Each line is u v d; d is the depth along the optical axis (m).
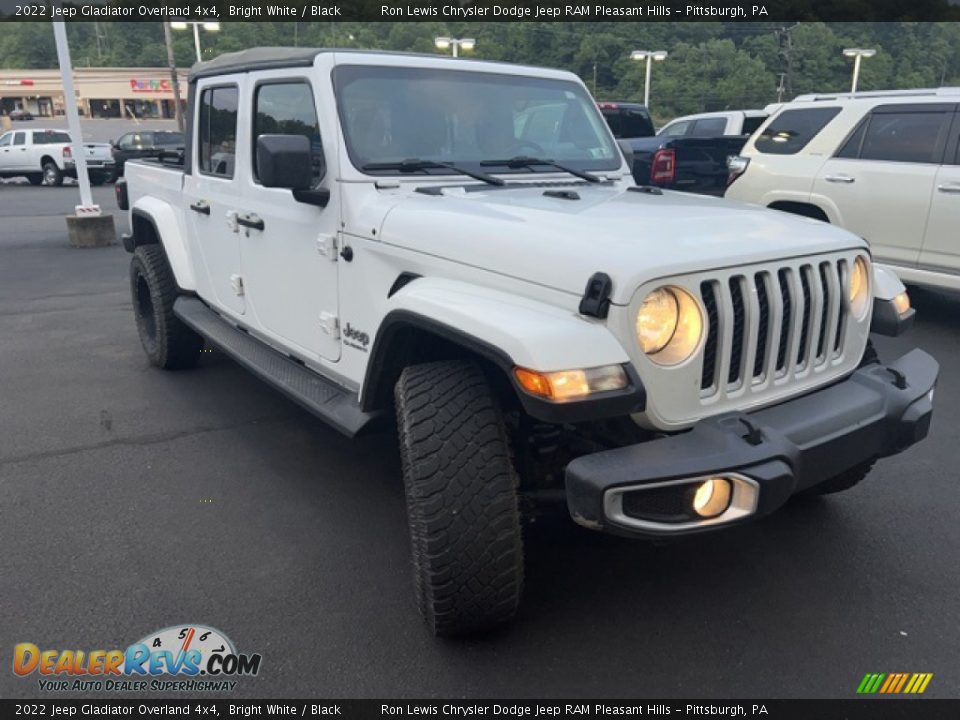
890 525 3.44
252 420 4.68
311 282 3.49
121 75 69.69
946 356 5.97
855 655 2.61
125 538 3.33
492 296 2.50
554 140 3.92
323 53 3.38
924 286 6.71
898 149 6.62
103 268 10.13
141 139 25.09
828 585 3.00
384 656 2.61
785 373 2.63
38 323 7.14
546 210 2.84
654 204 3.09
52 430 4.52
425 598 2.52
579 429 2.67
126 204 6.20
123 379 5.47
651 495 2.22
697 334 2.34
